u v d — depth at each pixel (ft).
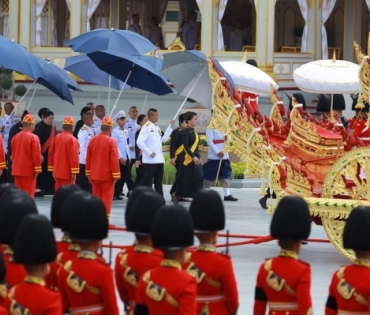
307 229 67.05
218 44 271.90
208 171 169.27
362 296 62.44
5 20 300.81
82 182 164.55
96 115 178.09
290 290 64.08
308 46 279.08
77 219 63.26
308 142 118.01
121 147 172.65
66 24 296.92
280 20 306.14
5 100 264.93
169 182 203.92
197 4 288.30
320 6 277.23
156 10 301.43
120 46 173.47
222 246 108.17
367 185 107.76
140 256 65.51
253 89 141.28
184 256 60.49
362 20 295.69
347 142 116.88
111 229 131.44
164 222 59.72
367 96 112.06
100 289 62.34
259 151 113.19
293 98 119.44
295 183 111.96
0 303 63.87
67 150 145.79
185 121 162.50
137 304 60.39
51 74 180.14
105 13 296.71
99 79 189.57
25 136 146.00
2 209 67.15
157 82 169.78
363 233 64.23
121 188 176.24
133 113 184.24
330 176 110.32
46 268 58.95
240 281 101.71
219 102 116.57
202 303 65.31
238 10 304.71
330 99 155.94
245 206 166.81
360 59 112.47
